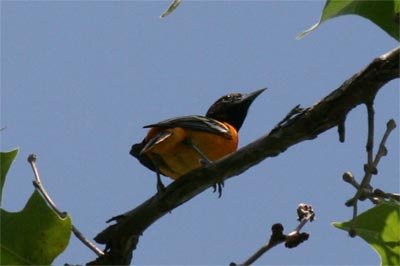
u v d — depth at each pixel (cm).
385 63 655
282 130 709
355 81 667
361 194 659
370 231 676
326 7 634
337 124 687
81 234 769
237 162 740
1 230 679
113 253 785
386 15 671
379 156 659
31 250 682
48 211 681
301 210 651
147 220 785
